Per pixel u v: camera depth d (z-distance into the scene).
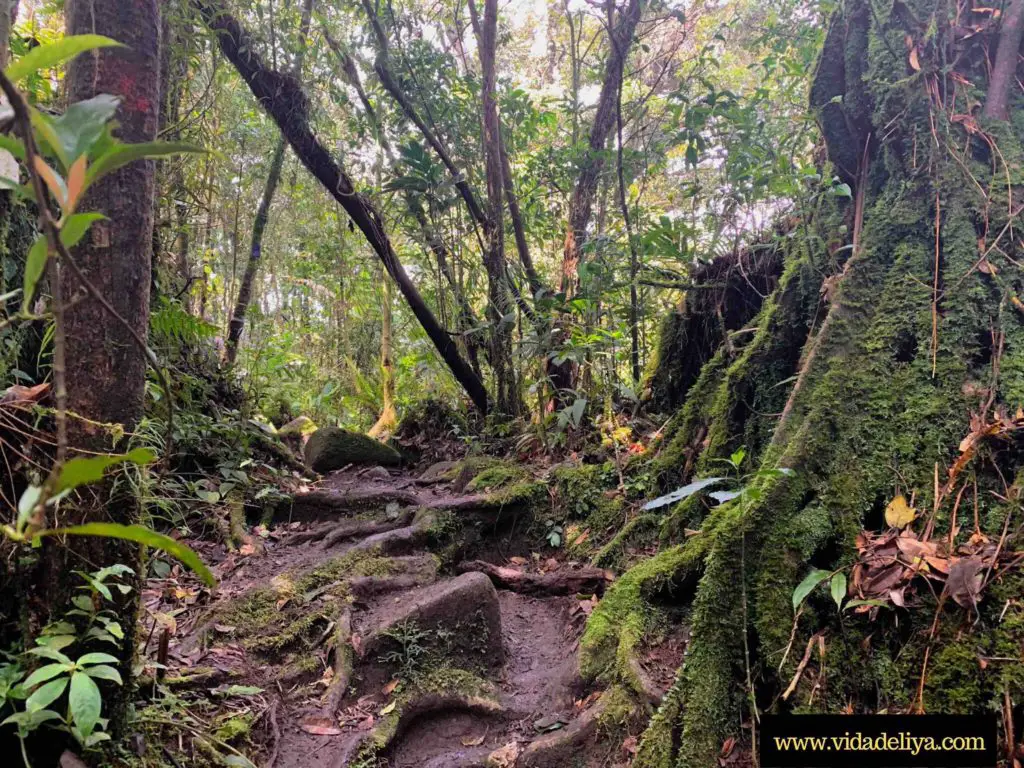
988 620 1.73
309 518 4.18
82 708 1.37
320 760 2.11
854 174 3.04
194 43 4.45
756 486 2.22
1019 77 2.75
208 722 2.09
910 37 2.75
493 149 5.44
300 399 8.17
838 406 2.33
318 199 7.43
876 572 1.95
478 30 5.39
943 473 2.08
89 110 0.87
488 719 2.43
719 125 4.40
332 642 2.61
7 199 1.75
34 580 1.54
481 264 6.30
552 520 3.88
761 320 3.42
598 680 2.38
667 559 2.63
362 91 5.55
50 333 1.90
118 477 1.56
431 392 7.65
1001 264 2.35
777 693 1.93
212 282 6.55
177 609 2.87
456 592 2.79
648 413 4.55
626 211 4.79
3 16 1.63
